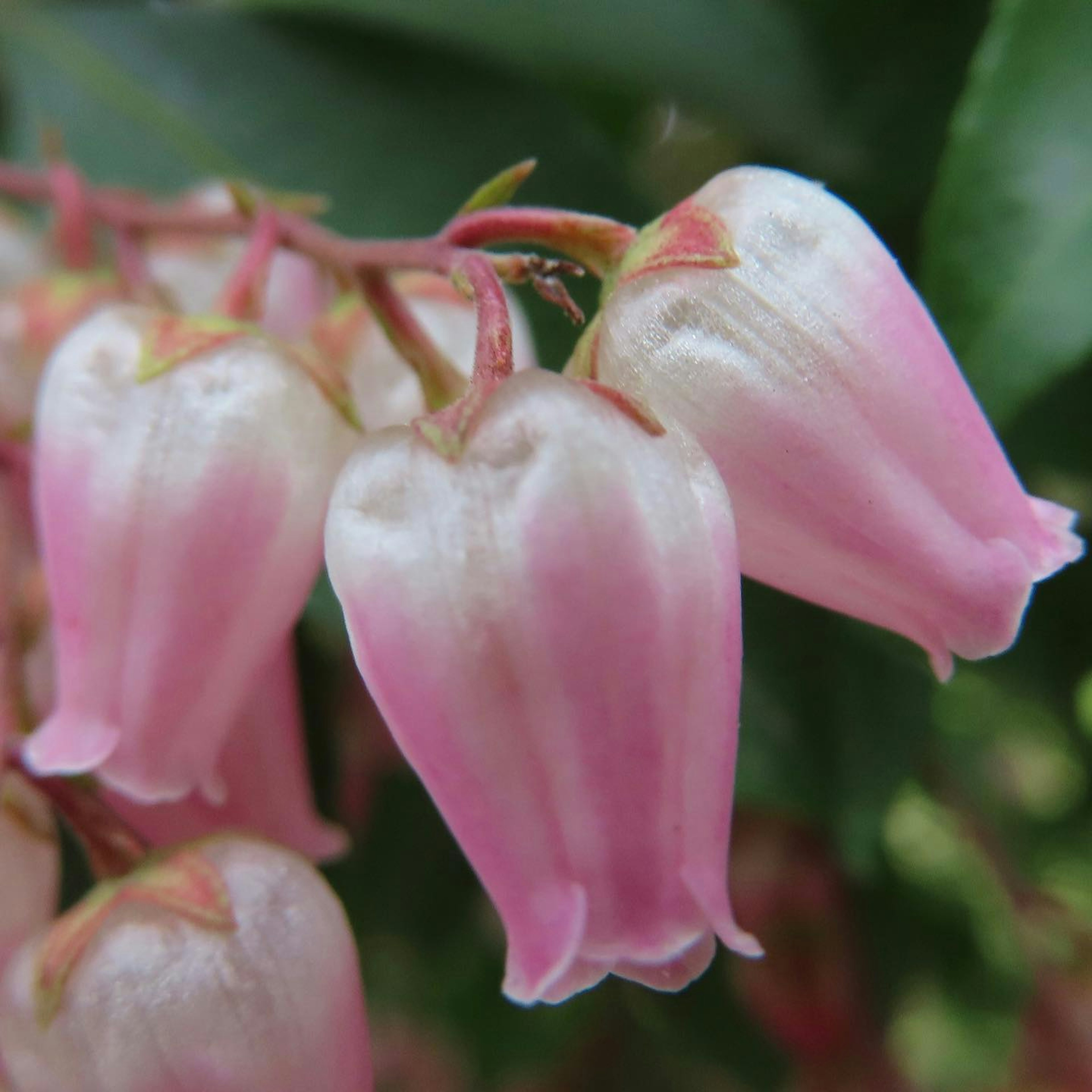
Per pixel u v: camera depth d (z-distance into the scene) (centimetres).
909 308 5
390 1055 10
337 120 7
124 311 5
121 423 5
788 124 6
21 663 5
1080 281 5
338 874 8
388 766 8
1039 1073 8
